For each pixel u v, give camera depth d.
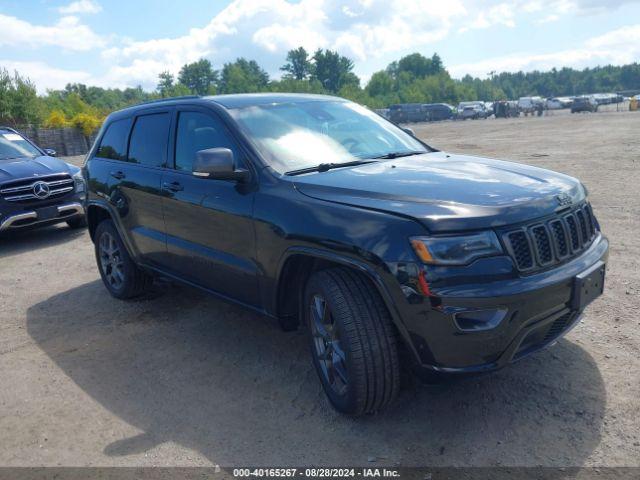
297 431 3.15
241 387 3.69
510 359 2.79
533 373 3.52
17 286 6.32
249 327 4.67
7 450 3.17
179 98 4.62
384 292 2.80
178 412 3.45
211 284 4.14
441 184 3.12
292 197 3.32
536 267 2.81
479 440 2.93
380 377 2.93
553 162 13.76
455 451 2.87
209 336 4.54
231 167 3.47
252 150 3.68
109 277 5.65
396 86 140.38
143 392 3.73
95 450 3.12
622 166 12.19
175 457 3.00
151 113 4.83
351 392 2.98
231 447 3.06
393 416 3.21
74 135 37.75
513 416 3.10
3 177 8.02
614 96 79.81
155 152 4.64
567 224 3.02
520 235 2.79
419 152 4.23
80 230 9.31
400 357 3.03
